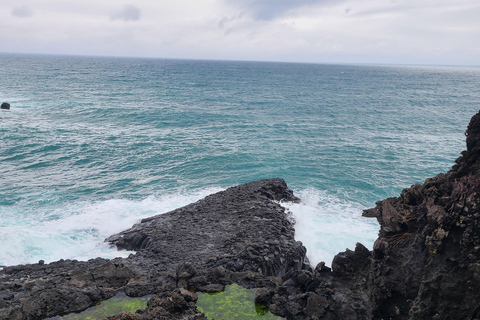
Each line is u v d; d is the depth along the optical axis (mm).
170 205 30250
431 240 9922
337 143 53531
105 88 118250
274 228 23328
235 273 17484
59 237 24422
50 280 16734
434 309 9695
